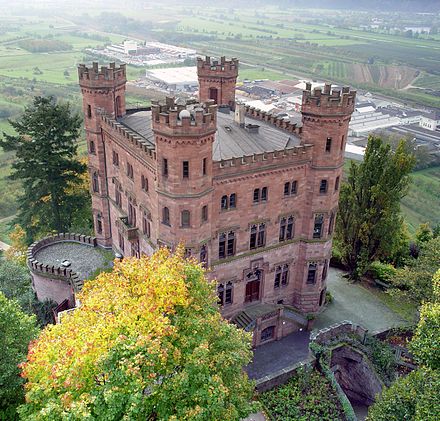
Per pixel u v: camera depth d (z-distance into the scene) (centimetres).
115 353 3078
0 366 3650
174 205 4725
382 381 5178
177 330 3494
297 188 5547
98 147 6438
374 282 6925
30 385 3256
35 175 7569
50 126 7419
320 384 5025
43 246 7125
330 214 5734
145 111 6744
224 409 3284
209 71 6544
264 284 5791
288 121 5956
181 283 3666
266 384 4962
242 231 5344
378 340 5475
